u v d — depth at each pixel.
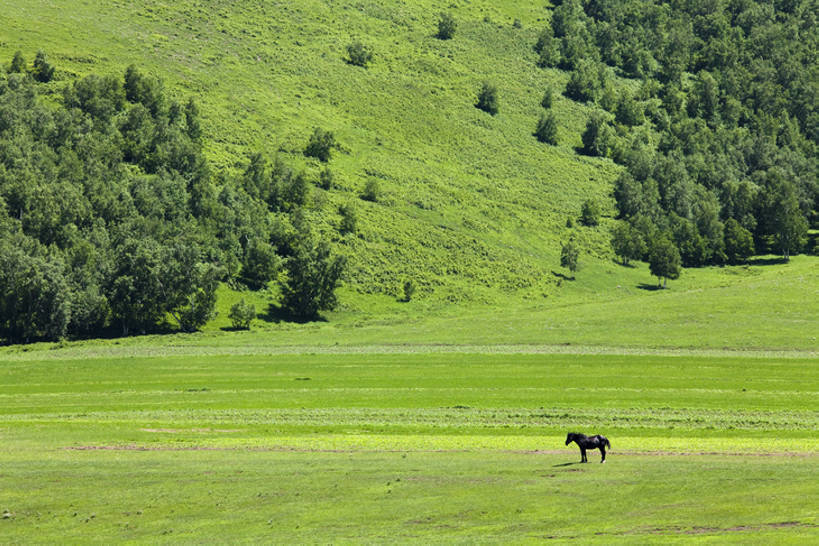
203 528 52.69
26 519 55.66
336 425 102.62
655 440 86.31
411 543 47.50
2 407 121.88
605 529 47.69
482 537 47.81
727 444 81.00
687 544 43.78
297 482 62.31
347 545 47.84
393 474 63.84
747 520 47.03
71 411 117.19
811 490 52.28
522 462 67.75
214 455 75.00
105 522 54.62
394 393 131.50
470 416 110.31
